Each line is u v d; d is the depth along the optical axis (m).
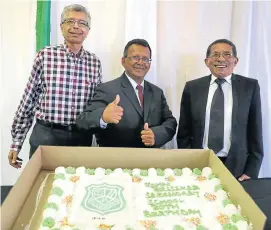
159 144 1.59
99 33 1.98
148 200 1.23
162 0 1.96
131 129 1.61
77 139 1.73
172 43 2.03
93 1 1.93
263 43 2.06
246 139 1.73
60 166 1.42
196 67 2.07
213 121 1.67
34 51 1.93
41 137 1.68
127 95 1.62
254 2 2.01
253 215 1.02
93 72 1.74
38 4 1.86
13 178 2.15
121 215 1.12
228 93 1.69
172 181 1.37
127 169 1.43
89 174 1.37
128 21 1.91
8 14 1.91
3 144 2.09
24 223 1.08
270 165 2.18
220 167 1.34
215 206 1.20
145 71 1.63
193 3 1.98
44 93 1.68
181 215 1.15
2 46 1.95
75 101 1.69
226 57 1.63
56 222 1.08
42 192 1.25
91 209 1.14
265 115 2.13
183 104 1.79
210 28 2.02
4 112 2.04
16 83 2.00
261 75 2.10
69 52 1.66
